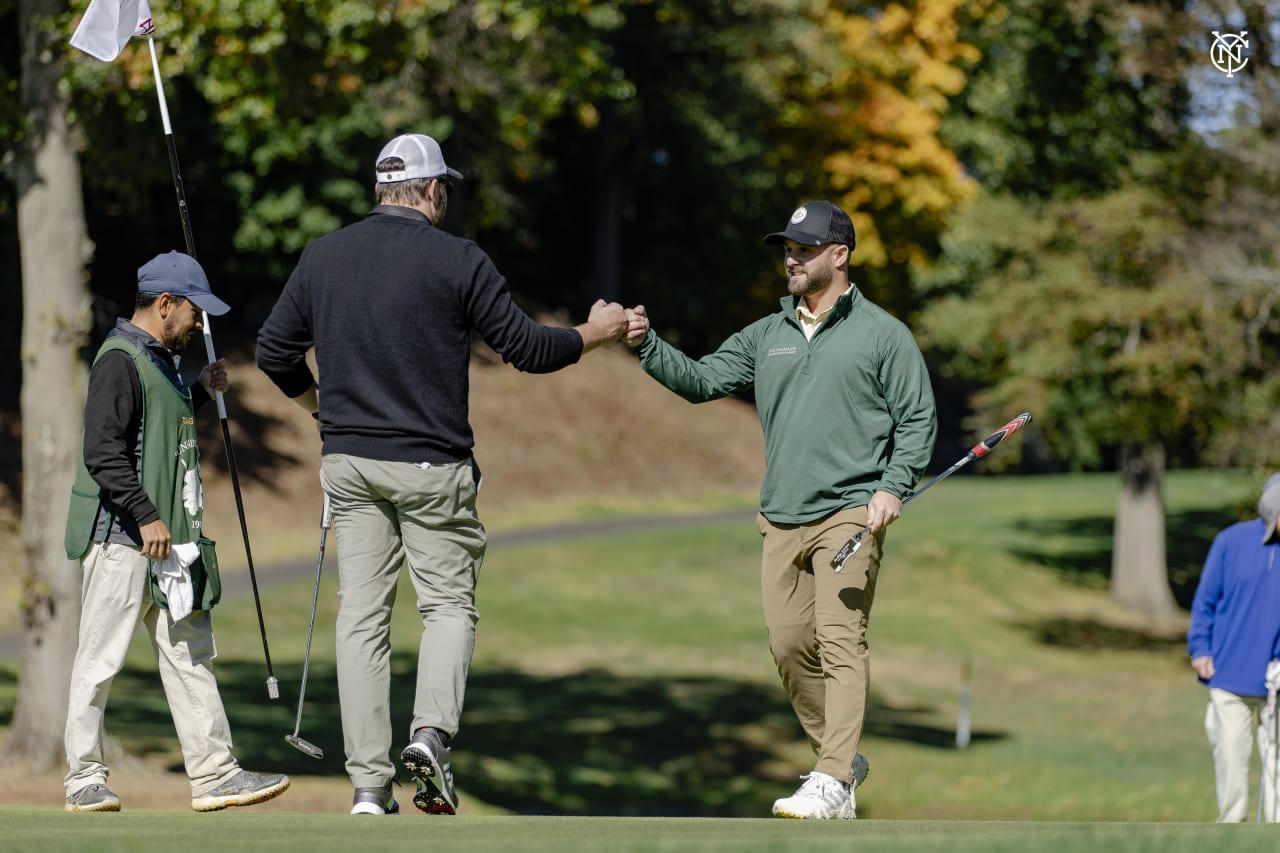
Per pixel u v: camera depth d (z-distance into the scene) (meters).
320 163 70.31
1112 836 6.36
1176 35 44.91
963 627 59.31
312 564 55.91
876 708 45.62
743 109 88.56
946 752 40.09
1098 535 79.06
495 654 49.28
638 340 11.79
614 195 92.25
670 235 100.56
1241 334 47.19
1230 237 47.62
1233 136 46.06
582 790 34.22
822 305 11.76
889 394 11.54
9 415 59.25
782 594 11.97
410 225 10.14
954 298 56.38
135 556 10.74
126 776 28.78
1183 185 48.38
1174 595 68.38
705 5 85.12
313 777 29.84
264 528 60.09
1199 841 6.18
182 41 27.50
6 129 29.38
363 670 10.16
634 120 91.88
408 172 10.27
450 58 32.81
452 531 10.21
